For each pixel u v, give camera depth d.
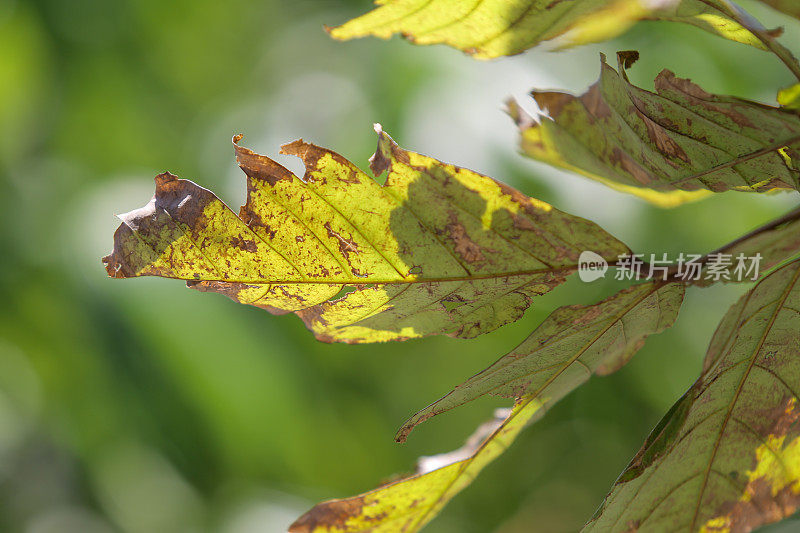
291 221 0.64
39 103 1.94
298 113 2.03
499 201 0.64
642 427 2.14
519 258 0.64
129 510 1.86
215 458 1.75
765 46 0.62
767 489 0.66
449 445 2.25
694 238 1.68
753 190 0.64
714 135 0.63
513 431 0.68
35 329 1.62
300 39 2.22
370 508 0.67
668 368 1.96
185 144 2.07
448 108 1.54
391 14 0.63
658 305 0.66
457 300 0.65
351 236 0.64
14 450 2.06
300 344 1.84
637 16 0.63
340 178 0.64
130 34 2.04
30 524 1.98
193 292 1.54
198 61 2.21
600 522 0.67
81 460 1.89
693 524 0.66
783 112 0.62
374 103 1.75
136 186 1.72
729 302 1.77
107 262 0.64
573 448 2.33
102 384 1.58
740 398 0.66
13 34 1.89
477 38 0.63
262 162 0.63
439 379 2.20
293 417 1.66
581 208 1.53
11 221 1.71
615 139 0.65
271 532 1.80
